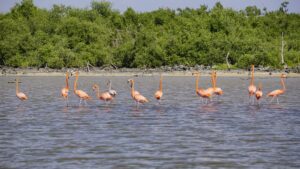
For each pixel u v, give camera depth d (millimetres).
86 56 82688
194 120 24094
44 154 16312
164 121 23703
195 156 16031
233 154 16328
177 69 77000
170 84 53812
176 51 82562
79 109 28703
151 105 31000
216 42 82688
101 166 14758
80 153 16438
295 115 26109
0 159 15617
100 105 30906
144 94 39969
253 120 24141
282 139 18984
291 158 15812
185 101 33812
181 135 19781
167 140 18672
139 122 23344
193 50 82188
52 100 34562
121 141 18469
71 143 18094
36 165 14891
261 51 82500
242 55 80750
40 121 23672
